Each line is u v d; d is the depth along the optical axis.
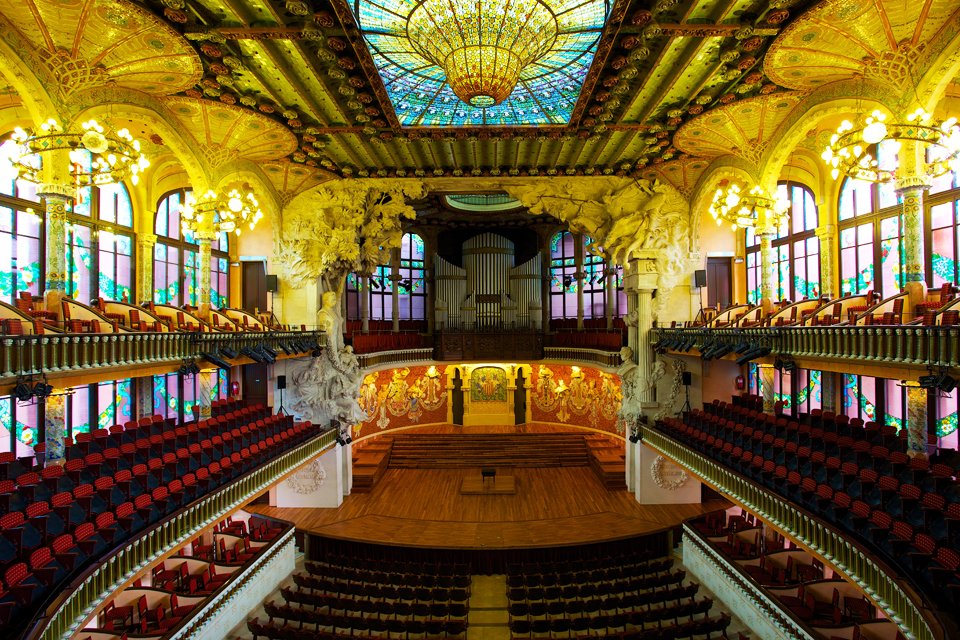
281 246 22.59
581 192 22.55
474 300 32.28
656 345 21.66
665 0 10.50
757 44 11.85
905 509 9.80
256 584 16.05
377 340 28.84
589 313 32.06
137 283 18.62
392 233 23.88
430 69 14.15
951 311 9.43
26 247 14.46
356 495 22.97
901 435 13.17
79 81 11.52
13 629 7.55
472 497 22.47
